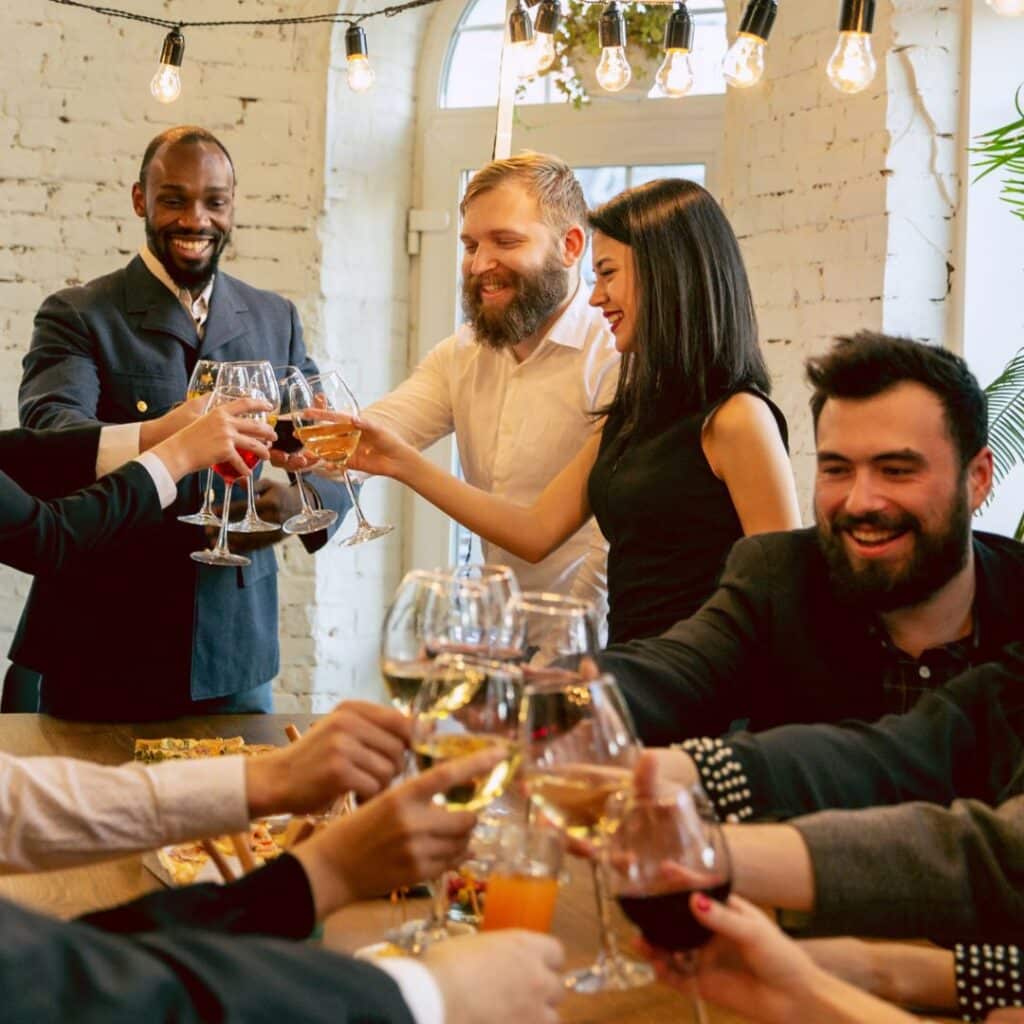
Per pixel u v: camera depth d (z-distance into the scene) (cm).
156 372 327
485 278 296
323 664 449
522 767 132
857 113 363
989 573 180
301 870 128
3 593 434
